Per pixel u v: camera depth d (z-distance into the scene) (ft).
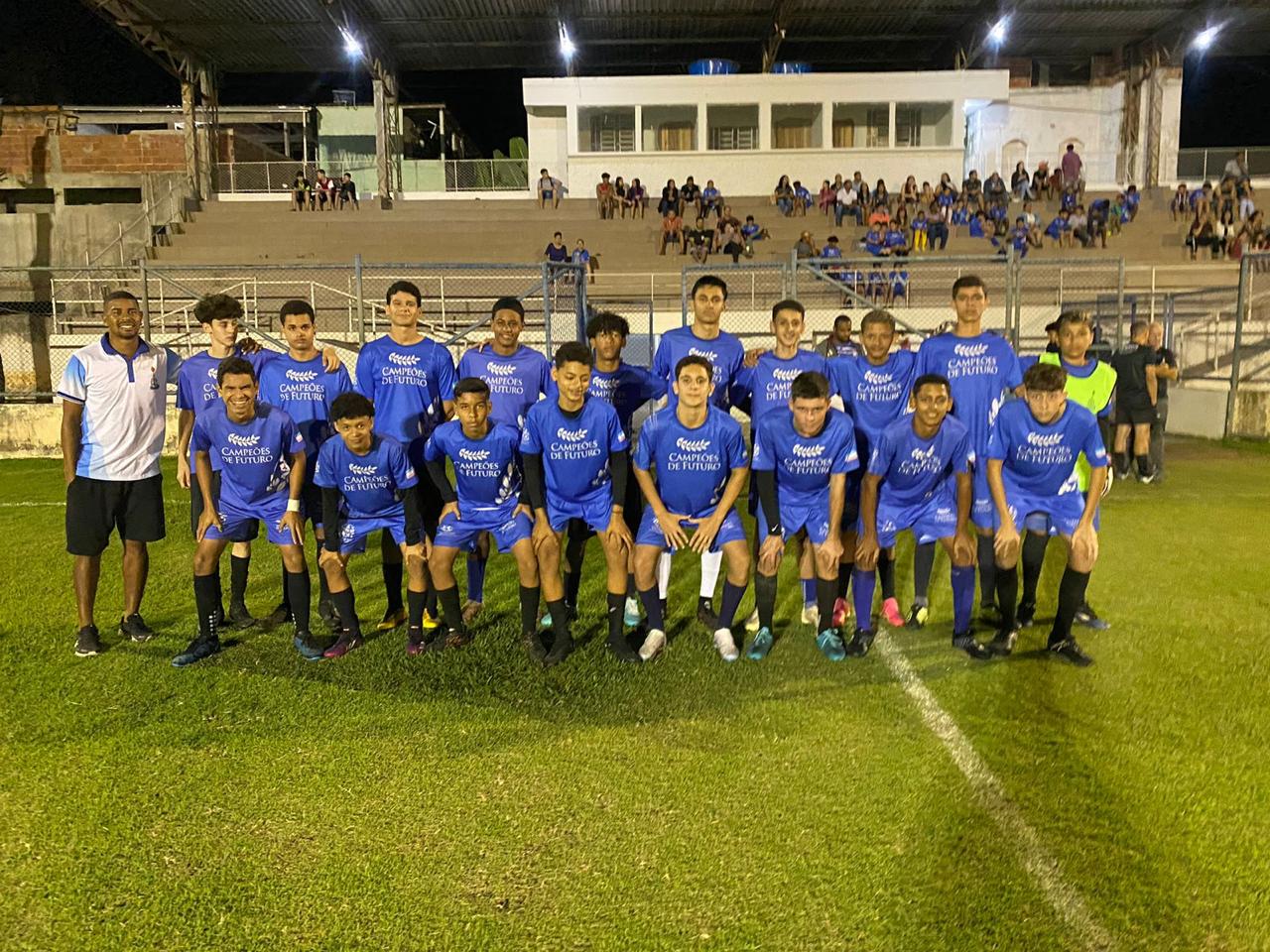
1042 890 8.43
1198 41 74.02
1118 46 80.12
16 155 74.08
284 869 9.02
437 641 15.40
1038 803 9.91
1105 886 8.48
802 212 70.38
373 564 21.12
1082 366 17.46
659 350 17.81
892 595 16.34
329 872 8.96
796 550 21.74
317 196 73.51
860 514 14.85
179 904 8.49
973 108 82.79
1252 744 11.14
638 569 14.89
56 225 66.33
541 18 72.49
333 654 15.01
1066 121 82.89
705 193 68.85
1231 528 22.97
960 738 11.50
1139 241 65.51
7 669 14.42
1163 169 77.51
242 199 76.18
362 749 11.54
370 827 9.73
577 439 14.75
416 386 17.60
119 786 10.62
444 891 8.64
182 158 75.00
